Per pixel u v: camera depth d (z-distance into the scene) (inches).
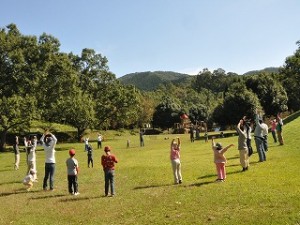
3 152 2253.9
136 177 842.8
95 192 706.2
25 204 637.3
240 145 765.3
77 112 2930.6
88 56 3486.7
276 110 2723.9
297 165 757.3
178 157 724.0
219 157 694.5
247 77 2871.6
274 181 639.1
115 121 3708.2
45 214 562.9
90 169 1080.2
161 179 786.2
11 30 2568.9
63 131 3412.9
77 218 529.3
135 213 530.6
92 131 3789.4
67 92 2689.5
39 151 2181.3
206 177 756.6
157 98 5580.7
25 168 1259.8
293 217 441.4
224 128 3400.6
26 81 2385.6
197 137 2395.4
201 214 493.0
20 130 2605.8
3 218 552.7
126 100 3481.8
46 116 2728.8
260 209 488.4
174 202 567.8
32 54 2485.2
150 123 4650.6
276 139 1163.3
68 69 2628.0
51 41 2588.6
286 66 3969.0
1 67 2393.0
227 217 469.1
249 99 2461.9
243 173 741.9
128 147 2044.8
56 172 1055.0
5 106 2240.4
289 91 3944.4
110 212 547.2
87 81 3427.7
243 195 565.0
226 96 2608.3
